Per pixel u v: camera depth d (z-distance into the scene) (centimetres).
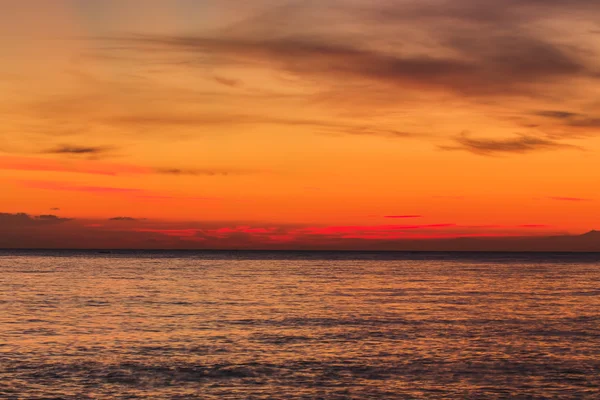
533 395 2753
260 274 11988
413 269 14988
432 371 3159
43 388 2812
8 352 3519
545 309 5741
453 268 15812
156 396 2714
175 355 3497
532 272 13525
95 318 4959
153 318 4994
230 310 5591
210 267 15512
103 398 2681
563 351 3650
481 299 6719
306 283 9256
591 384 2925
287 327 4541
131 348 3688
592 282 9806
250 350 3650
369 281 9831
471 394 2767
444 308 5816
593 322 4850
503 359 3431
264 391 2798
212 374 3080
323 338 4066
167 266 15900
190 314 5275
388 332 4322
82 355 3472
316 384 2914
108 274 11469
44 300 6338
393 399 2695
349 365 3281
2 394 2717
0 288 7812
